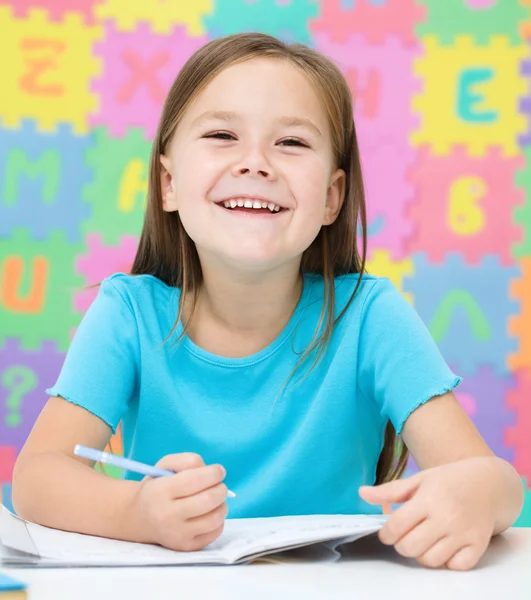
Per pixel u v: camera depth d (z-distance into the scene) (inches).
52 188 94.0
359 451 45.6
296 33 95.0
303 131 43.1
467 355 91.9
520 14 95.4
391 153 94.0
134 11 95.7
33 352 92.2
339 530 28.9
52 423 41.4
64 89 95.1
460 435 39.9
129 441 47.1
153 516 29.7
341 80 47.2
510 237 93.2
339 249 48.4
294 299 46.3
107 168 94.4
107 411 42.7
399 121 94.3
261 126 42.5
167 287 48.0
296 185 42.2
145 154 94.6
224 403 44.6
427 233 93.4
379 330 44.2
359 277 46.9
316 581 25.5
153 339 45.1
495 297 92.5
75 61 95.3
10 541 28.7
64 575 25.4
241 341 45.5
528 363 91.6
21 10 95.9
